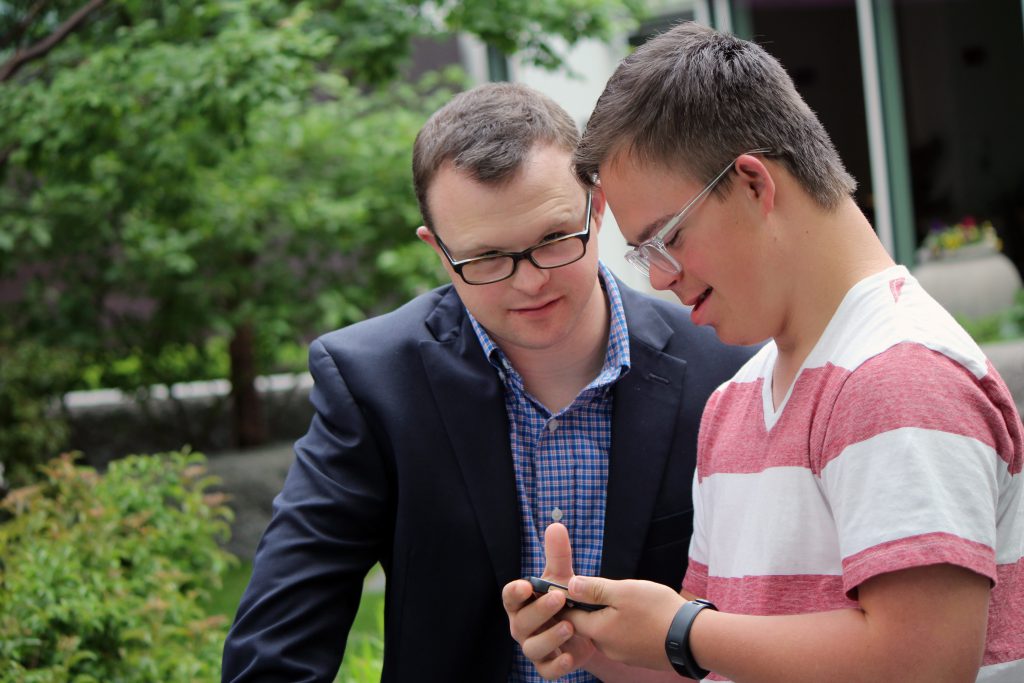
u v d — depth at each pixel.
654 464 1.73
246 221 6.00
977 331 5.94
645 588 1.26
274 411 7.09
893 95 6.50
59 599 2.90
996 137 6.19
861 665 1.12
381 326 1.83
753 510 1.30
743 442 1.37
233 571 5.42
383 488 1.76
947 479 1.10
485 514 1.71
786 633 1.16
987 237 6.27
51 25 5.09
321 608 1.69
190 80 4.27
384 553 1.83
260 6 4.57
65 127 4.43
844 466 1.16
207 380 6.70
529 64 4.95
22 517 3.31
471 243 1.56
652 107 1.27
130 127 4.88
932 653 1.09
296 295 6.41
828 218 1.26
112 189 5.50
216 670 3.08
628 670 1.57
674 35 1.33
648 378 1.77
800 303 1.28
